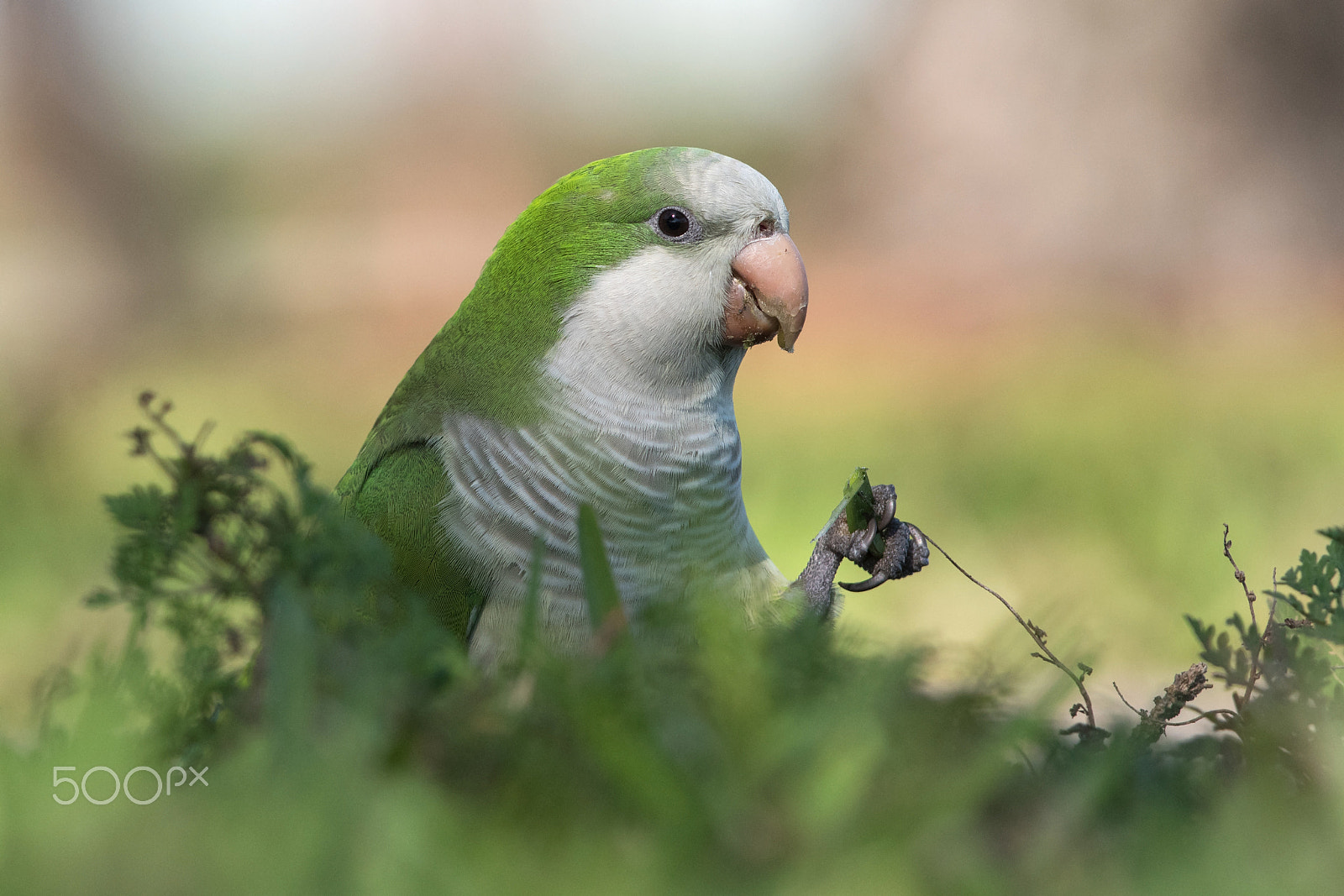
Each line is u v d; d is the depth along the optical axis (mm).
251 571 1908
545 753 1761
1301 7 4297
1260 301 4215
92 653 1911
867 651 1907
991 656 1908
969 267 4637
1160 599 2258
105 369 4727
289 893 1507
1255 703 1922
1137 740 1915
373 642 1906
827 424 3385
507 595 2014
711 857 1622
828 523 2023
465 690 1896
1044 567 2352
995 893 1619
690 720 1814
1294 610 1943
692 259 2025
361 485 2033
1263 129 4352
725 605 1921
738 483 2039
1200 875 1655
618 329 2021
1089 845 1747
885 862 1624
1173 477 2688
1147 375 3584
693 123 10734
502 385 2023
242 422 3625
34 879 1575
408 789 1643
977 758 1765
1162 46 4387
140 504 1906
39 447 3451
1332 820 1803
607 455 2020
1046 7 4535
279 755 1688
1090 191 4480
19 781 1824
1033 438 3047
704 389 2029
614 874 1592
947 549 2477
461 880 1542
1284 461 2766
